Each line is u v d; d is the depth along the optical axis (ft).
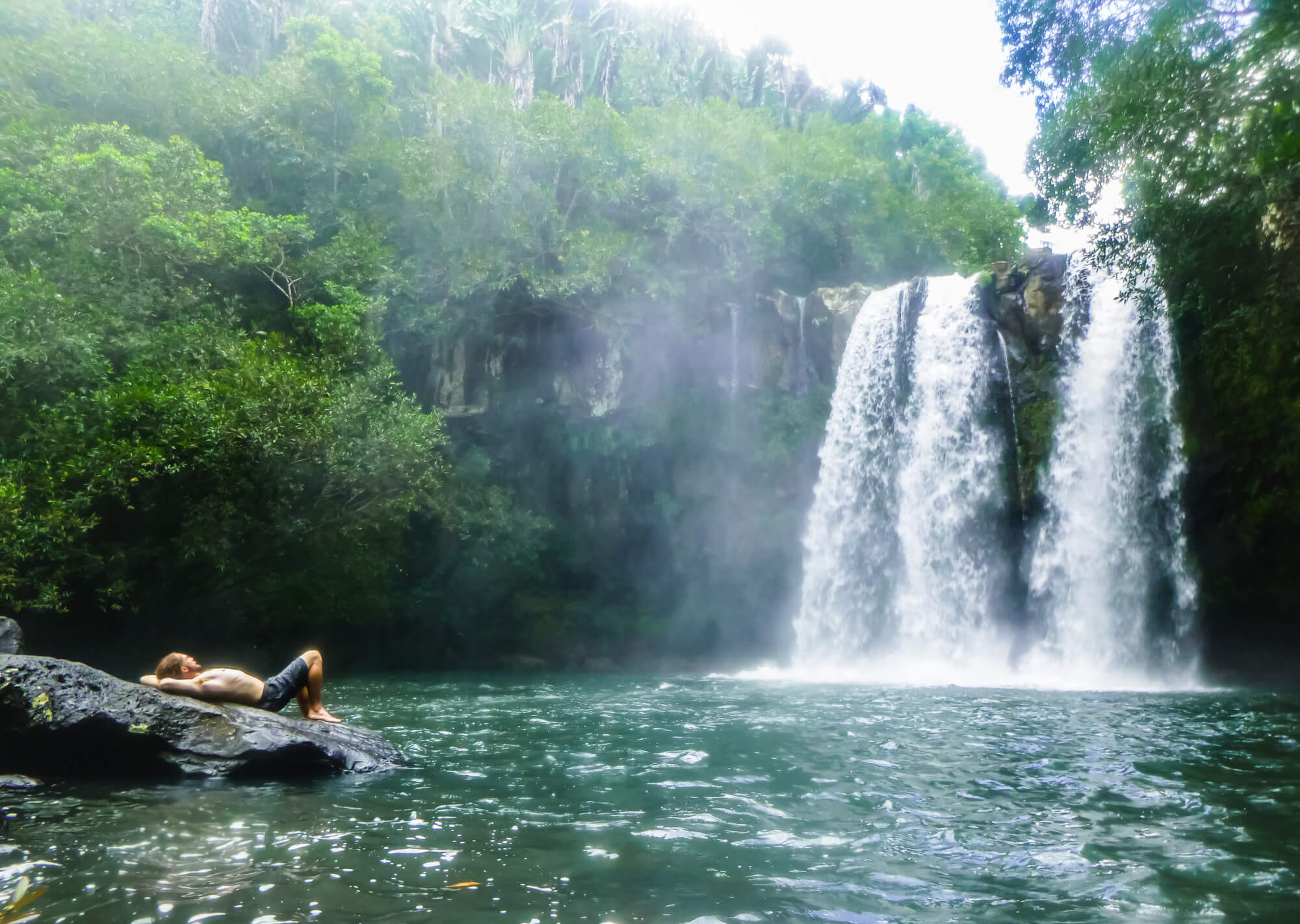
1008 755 24.64
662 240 103.60
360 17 166.50
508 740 28.04
